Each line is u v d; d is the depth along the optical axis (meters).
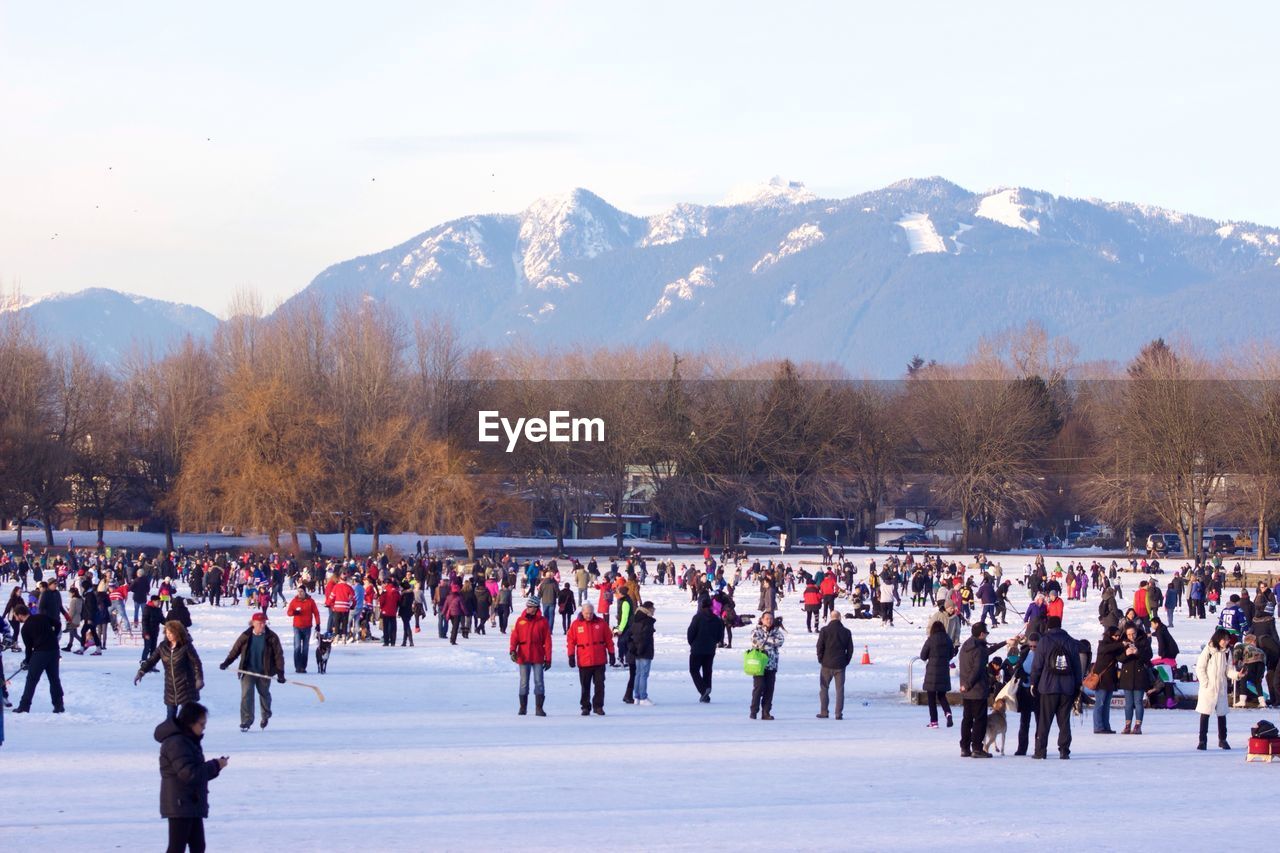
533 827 20.44
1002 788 24.45
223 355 157.88
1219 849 19.11
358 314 144.12
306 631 44.91
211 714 34.97
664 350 165.38
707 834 19.98
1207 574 95.94
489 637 60.12
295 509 117.75
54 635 33.69
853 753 28.88
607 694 40.91
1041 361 180.25
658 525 172.25
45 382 145.12
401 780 24.77
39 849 18.69
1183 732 34.00
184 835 16.53
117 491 152.62
